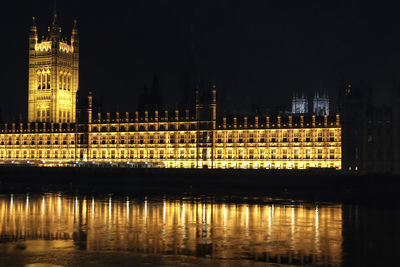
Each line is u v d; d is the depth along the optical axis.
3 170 189.50
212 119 195.50
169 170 168.12
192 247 75.31
